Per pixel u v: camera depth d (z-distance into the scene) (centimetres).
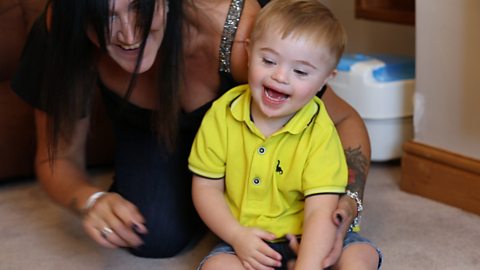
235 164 120
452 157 161
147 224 137
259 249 112
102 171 196
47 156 134
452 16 155
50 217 164
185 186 142
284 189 117
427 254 138
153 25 108
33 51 133
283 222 118
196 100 133
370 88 183
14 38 186
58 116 126
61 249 146
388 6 198
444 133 164
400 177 182
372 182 179
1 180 190
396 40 228
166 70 120
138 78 131
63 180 130
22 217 165
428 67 164
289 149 116
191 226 143
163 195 141
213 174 122
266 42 112
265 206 119
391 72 186
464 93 157
